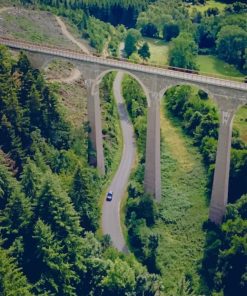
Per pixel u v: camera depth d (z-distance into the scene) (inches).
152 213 4008.4
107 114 5260.8
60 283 3144.7
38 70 4377.5
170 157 4751.5
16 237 3191.4
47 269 3134.8
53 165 3973.9
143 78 3777.1
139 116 5467.5
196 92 5615.2
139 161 4756.4
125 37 7219.5
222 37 6437.0
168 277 3572.8
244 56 6102.4
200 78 3563.0
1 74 4037.9
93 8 7746.1
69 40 6333.7
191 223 3961.6
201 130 4931.1
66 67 5324.8
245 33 6269.7
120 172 4633.4
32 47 4475.9
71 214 3297.2
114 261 3459.6
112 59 4028.1
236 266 3422.7
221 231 3754.9
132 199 4141.2
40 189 3270.2
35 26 6254.9
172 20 7391.7
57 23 6732.3
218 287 3437.5
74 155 4106.8
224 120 3548.2
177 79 3622.0
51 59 4308.6
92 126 4370.1
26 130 3998.5
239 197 4042.8
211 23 7047.2
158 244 3779.5
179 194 4266.7
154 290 3363.7
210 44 7012.8
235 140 4525.1
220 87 3476.9
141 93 5821.9
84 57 4089.6
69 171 3956.7
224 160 3641.7
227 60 6505.9
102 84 5585.6
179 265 3651.6
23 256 3157.0
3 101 3927.2
